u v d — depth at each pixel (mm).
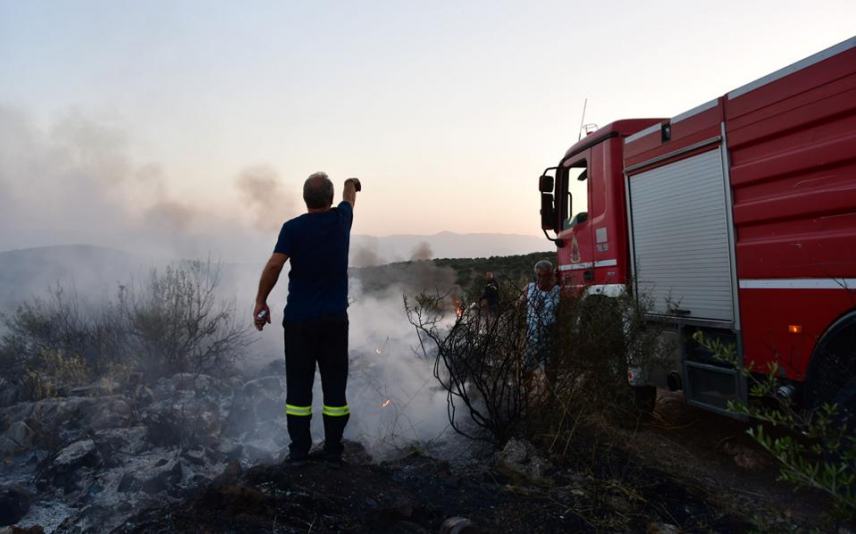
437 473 4332
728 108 4922
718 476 4695
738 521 3713
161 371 8008
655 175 5984
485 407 5504
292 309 4258
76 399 6035
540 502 3934
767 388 3191
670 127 5703
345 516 3422
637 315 5465
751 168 4672
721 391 5098
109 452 4945
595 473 4418
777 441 2828
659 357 5648
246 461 5164
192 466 4859
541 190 8398
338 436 4270
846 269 3900
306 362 4246
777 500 4188
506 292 5211
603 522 3662
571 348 5000
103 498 4250
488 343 5086
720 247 5070
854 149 3820
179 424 5422
